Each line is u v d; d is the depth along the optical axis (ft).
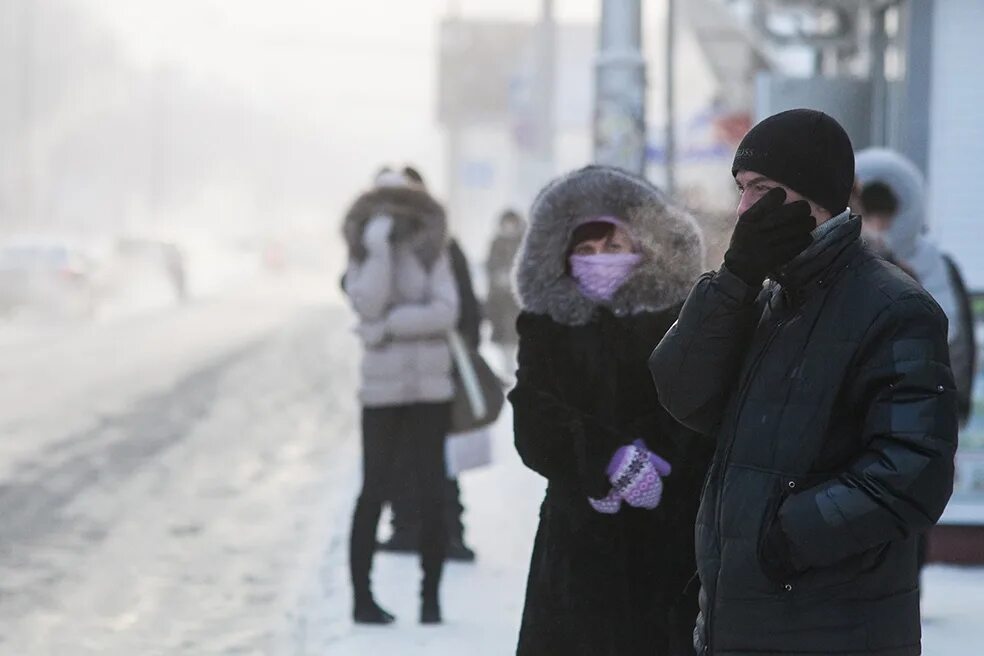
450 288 54.08
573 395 33.09
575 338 33.17
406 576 64.08
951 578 64.03
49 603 61.00
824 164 25.18
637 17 79.97
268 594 62.39
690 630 32.19
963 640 53.31
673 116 130.72
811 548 23.73
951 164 68.49
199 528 77.20
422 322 53.31
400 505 69.10
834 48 91.56
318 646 52.95
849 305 24.56
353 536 55.47
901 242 54.75
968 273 68.39
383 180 55.11
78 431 115.34
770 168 25.34
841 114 77.51
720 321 25.73
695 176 148.25
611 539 32.48
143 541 73.92
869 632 24.26
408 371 53.93
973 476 66.18
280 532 76.13
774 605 24.35
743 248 25.26
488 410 58.34
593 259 33.19
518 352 34.01
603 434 32.27
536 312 33.58
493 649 51.80
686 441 32.71
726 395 26.45
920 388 23.67
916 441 23.39
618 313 33.17
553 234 33.40
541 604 32.83
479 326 59.88
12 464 98.02
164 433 115.55
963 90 68.39
